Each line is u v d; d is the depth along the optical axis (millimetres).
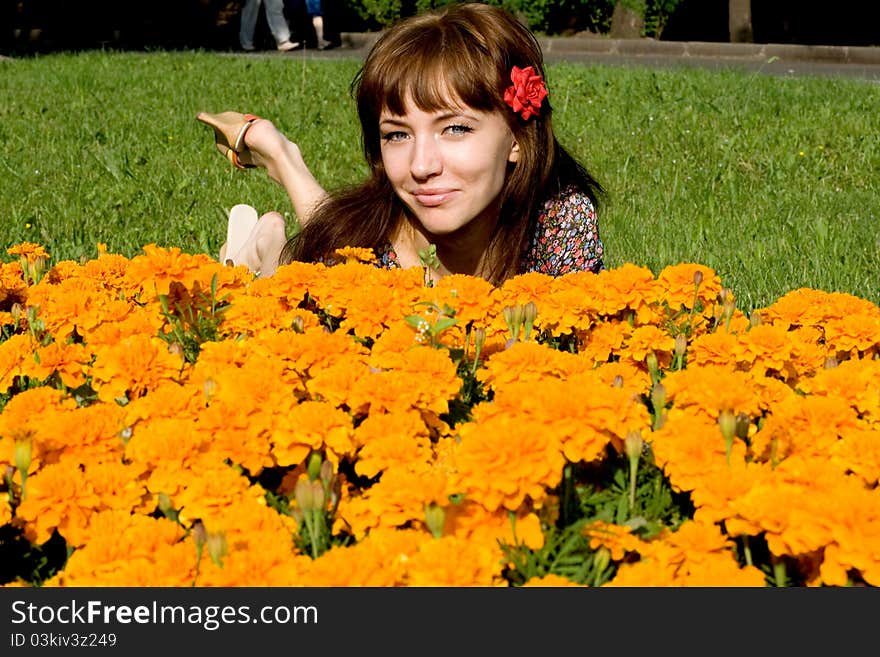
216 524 1895
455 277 2889
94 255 6047
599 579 1873
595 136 10555
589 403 1961
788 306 3186
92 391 2693
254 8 21422
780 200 7992
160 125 10984
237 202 7461
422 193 3482
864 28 25531
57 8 22609
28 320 3123
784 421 2176
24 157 9219
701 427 2029
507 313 2775
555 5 24641
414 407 2234
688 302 3221
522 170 3674
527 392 2010
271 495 2123
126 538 1776
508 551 1851
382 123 3520
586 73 14844
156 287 2984
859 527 1702
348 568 1625
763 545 2014
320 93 13352
